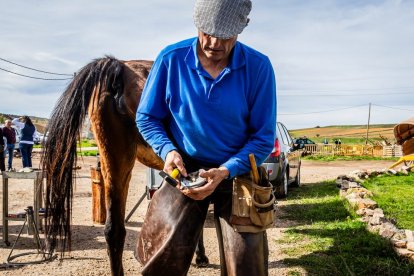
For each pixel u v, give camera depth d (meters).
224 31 2.35
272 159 9.40
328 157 32.84
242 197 2.54
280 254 5.64
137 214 8.59
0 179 14.44
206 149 2.67
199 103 2.56
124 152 3.93
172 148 2.59
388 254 5.23
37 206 6.14
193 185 2.42
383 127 108.75
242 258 2.51
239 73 2.58
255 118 2.66
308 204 9.39
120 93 4.00
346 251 5.52
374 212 7.46
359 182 12.65
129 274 4.98
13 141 18.14
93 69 4.01
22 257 5.55
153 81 2.70
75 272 4.98
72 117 3.85
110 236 3.80
